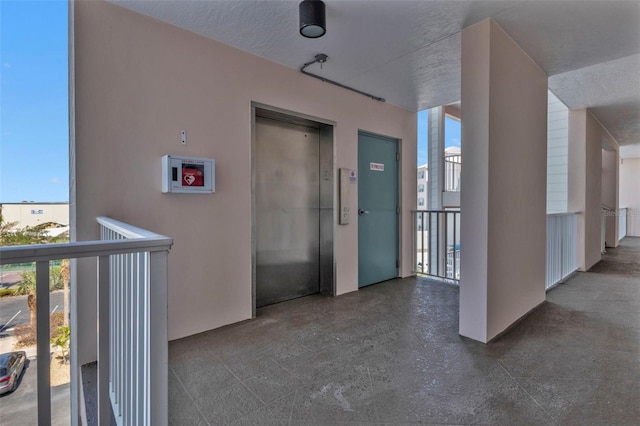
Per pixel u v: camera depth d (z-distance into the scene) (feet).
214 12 7.74
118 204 7.51
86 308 7.14
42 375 3.13
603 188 26.30
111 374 5.71
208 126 8.92
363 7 7.50
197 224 8.79
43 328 3.10
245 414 5.54
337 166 12.32
